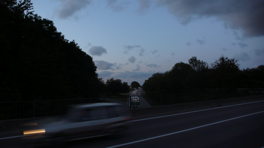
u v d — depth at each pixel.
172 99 19.42
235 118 13.17
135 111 14.77
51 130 7.13
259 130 9.61
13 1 27.95
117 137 8.52
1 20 24.92
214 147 7.07
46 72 29.00
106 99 14.76
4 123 10.41
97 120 8.16
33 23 29.61
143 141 8.00
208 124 11.36
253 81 43.91
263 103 22.83
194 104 19.41
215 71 40.53
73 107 8.11
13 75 23.59
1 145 7.76
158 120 13.11
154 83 60.38
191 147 7.10
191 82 45.03
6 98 20.83
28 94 25.45
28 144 7.11
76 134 7.56
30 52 26.31
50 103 12.54
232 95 27.55
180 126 10.96
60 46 38.12
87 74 48.34
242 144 7.36
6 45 23.16
